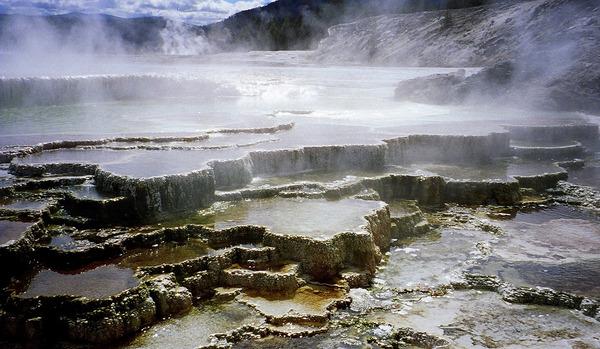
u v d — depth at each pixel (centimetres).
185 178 1284
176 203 1275
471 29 6378
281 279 1005
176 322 924
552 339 907
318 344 874
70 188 1323
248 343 876
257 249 1075
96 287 938
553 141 2189
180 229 1154
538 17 5519
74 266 1030
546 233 1364
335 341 882
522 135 2206
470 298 1039
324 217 1204
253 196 1378
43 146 1628
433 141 1873
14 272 995
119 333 878
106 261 1051
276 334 895
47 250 1051
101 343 864
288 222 1172
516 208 1538
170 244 1135
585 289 1072
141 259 1058
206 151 1578
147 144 1688
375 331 910
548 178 1709
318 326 915
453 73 3378
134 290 922
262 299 985
